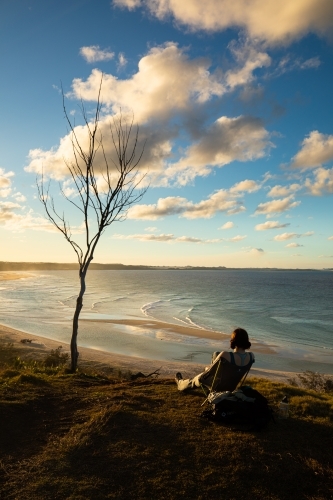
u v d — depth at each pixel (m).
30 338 28.78
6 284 112.75
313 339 35.03
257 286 119.88
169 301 68.94
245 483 3.40
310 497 3.24
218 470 3.56
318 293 90.38
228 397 4.64
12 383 6.44
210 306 61.16
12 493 3.13
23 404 5.28
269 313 53.12
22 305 56.88
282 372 21.11
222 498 3.18
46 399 5.63
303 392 6.50
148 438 4.17
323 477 3.53
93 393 5.95
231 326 41.31
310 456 3.88
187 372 19.66
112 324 39.41
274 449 3.99
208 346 29.59
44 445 4.09
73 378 7.21
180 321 43.53
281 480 3.46
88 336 32.47
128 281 152.75
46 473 3.45
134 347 28.59
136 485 3.30
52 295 76.81
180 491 3.23
